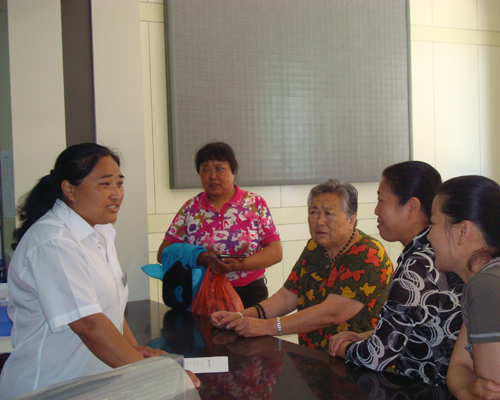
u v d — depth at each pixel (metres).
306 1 3.88
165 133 3.59
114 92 2.64
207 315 2.14
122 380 0.77
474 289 1.02
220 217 2.69
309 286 2.01
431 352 1.32
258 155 3.76
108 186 1.33
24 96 2.45
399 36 4.20
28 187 2.46
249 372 1.40
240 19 3.67
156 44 3.55
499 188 1.11
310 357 1.53
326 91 3.98
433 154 4.41
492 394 0.98
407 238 1.46
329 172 4.00
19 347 1.28
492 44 4.59
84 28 2.58
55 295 1.19
